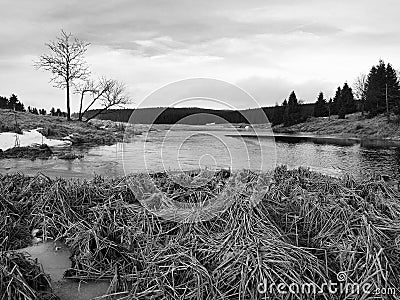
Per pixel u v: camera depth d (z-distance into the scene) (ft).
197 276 12.09
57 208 18.52
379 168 43.16
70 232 16.44
